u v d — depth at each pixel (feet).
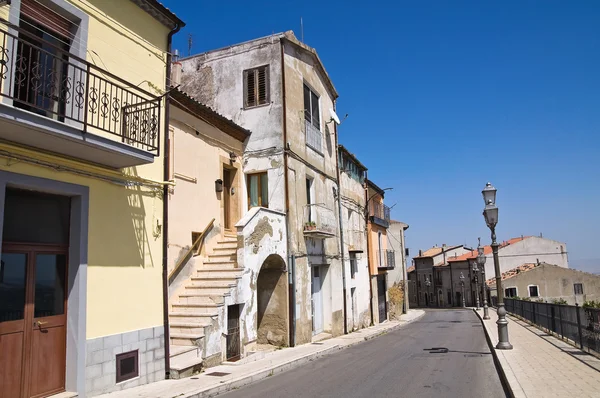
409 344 52.65
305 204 53.88
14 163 21.22
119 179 26.86
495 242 43.98
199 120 42.60
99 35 26.53
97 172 25.44
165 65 31.50
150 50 30.30
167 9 30.81
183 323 33.60
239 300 37.76
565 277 165.78
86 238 24.47
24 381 21.39
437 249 261.03
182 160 39.55
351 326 70.23
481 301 194.29
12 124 19.12
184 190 39.50
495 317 104.73
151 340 27.84
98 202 25.48
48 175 22.77
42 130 19.97
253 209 42.34
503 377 29.37
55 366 22.95
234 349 37.17
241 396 25.98
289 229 48.67
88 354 23.76
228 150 47.78
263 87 51.57
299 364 38.01
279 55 51.42
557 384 25.48
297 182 51.96
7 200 21.85
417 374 32.07
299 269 50.39
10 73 19.85
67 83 24.12
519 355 37.45
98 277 24.94
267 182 49.80
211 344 33.50
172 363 29.71
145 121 26.89
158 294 28.94
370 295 85.40
